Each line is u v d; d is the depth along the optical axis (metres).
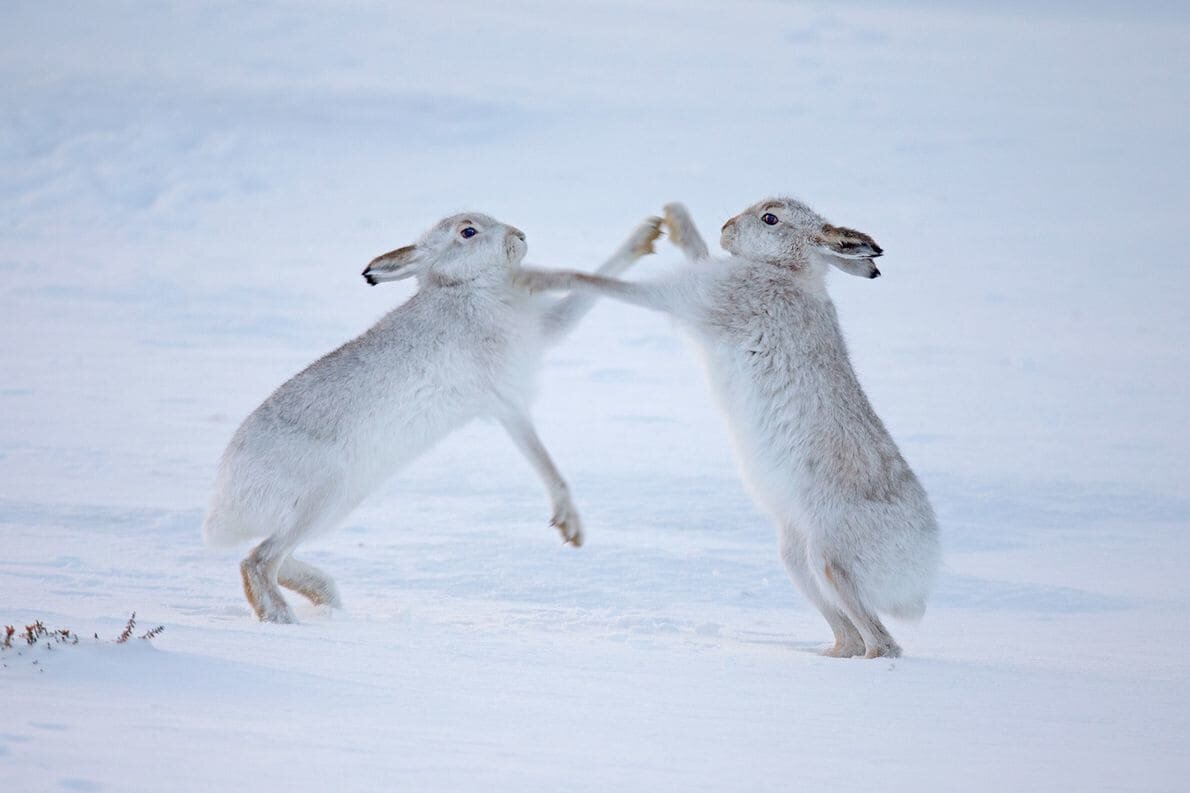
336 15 101.25
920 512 12.56
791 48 97.56
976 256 47.53
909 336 35.34
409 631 11.36
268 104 75.19
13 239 49.62
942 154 67.25
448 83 83.62
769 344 13.09
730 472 21.55
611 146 68.88
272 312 37.66
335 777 6.75
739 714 8.88
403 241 50.47
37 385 28.16
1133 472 21.67
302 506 12.99
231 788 6.44
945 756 8.13
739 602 14.83
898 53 96.88
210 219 54.59
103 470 20.83
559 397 28.34
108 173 61.28
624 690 9.35
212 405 26.73
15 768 6.46
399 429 13.50
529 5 111.06
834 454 12.60
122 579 14.27
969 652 12.30
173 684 8.32
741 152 67.38
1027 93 84.06
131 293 39.97
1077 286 42.56
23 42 88.88
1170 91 84.94
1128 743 8.70
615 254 14.88
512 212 54.81
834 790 7.24
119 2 100.31
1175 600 14.91
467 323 13.74
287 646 10.00
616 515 18.78
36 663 8.47
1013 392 28.64
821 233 13.42
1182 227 52.31
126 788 6.32
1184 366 31.55
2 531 16.70
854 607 12.27
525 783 6.91
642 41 98.50
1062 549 17.48
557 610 13.77
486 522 18.30
